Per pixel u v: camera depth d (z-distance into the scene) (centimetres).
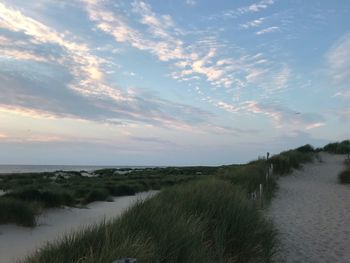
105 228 510
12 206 1249
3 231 1141
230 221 704
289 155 2855
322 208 1477
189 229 563
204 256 543
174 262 484
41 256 476
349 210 1408
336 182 2252
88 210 1616
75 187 2483
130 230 517
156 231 532
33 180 3391
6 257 876
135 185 2742
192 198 792
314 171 2688
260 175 1983
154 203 685
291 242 948
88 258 411
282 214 1345
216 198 806
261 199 1397
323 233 1059
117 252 415
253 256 682
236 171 2031
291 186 2117
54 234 1110
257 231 728
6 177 4016
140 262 415
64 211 1529
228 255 638
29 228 1191
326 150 3791
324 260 812
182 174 5134
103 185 2670
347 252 870
